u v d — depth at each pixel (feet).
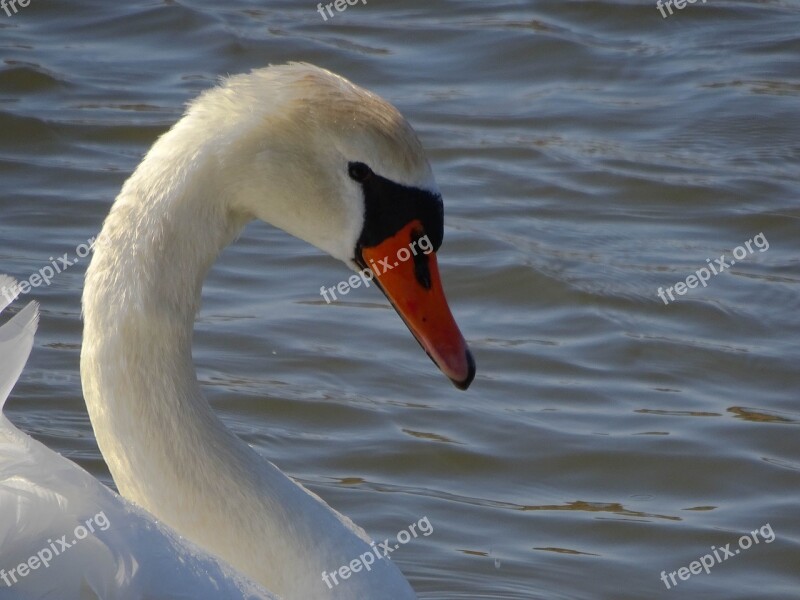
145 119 56.13
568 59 63.26
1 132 54.65
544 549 33.45
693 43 65.77
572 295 44.68
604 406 39.22
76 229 47.96
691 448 37.32
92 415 24.52
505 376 40.50
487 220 49.62
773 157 55.52
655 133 57.31
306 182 24.58
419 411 38.58
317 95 24.49
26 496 20.53
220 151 24.03
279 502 24.62
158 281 23.84
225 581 21.58
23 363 22.11
